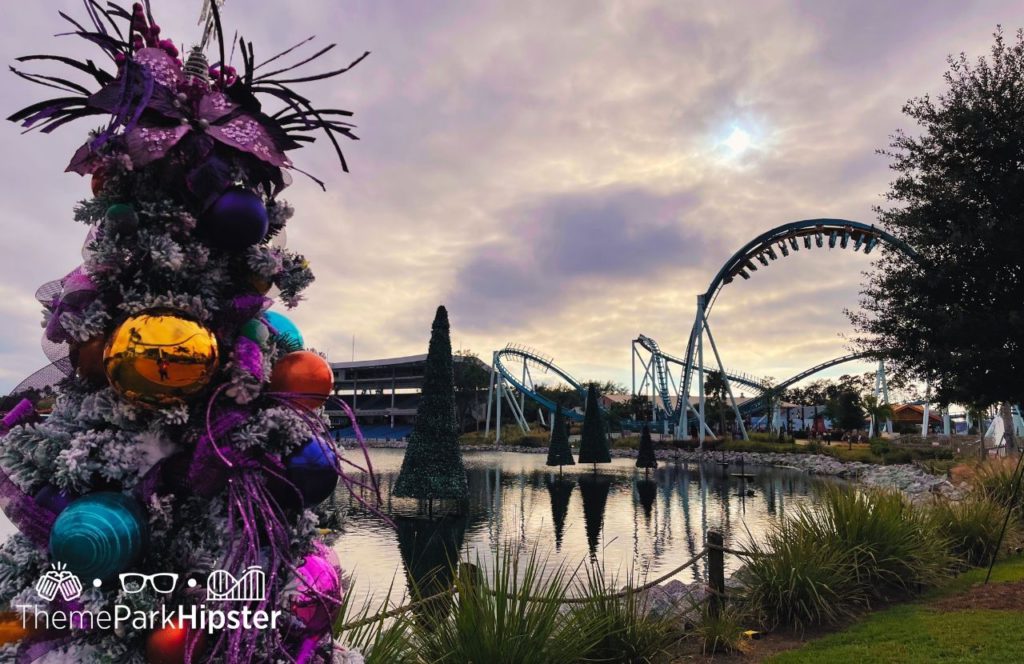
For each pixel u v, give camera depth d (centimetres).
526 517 1881
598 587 584
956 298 959
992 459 1389
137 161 187
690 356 5581
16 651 186
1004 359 874
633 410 7750
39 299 198
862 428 6200
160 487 194
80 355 192
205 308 195
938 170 1010
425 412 1902
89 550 173
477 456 5516
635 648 521
